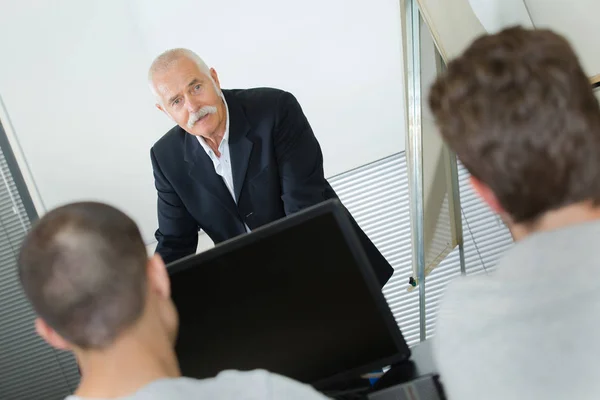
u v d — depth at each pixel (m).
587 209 0.68
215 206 2.21
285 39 2.93
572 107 0.65
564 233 0.68
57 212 0.74
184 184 2.22
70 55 2.91
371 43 2.92
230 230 2.25
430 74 2.02
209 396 0.72
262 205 2.19
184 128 2.11
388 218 3.22
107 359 0.72
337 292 1.06
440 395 1.03
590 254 0.66
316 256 1.03
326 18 2.89
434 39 1.81
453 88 0.71
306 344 1.11
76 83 2.95
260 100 2.17
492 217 3.12
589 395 0.63
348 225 1.00
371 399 1.06
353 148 3.11
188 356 1.14
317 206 1.00
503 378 0.67
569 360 0.64
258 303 1.08
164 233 2.33
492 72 0.68
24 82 2.94
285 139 2.14
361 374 1.12
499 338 0.69
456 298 0.76
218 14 2.90
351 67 2.96
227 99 2.18
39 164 3.07
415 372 1.13
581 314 0.65
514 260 0.71
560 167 0.66
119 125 3.01
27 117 2.99
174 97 2.06
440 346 0.76
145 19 2.90
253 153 2.15
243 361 1.14
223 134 2.13
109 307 0.70
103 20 2.88
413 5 1.79
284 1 2.88
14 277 3.27
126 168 3.08
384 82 2.98
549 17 2.81
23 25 2.87
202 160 2.18
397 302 3.31
